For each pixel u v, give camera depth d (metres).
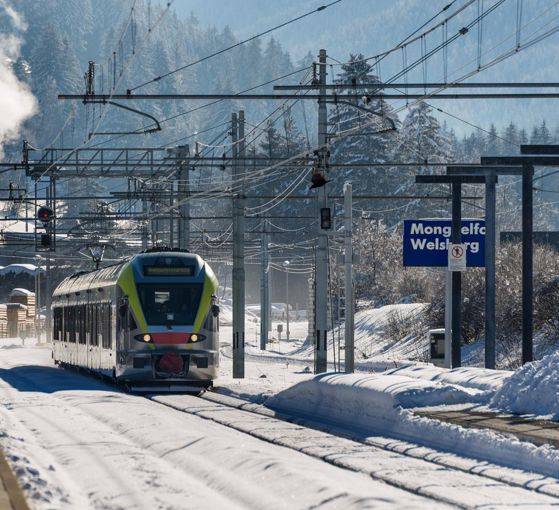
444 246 78.38
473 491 25.17
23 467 26.16
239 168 93.44
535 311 96.62
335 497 22.81
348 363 72.44
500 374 48.97
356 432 39.62
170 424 41.06
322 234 75.06
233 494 24.59
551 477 27.61
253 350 183.12
